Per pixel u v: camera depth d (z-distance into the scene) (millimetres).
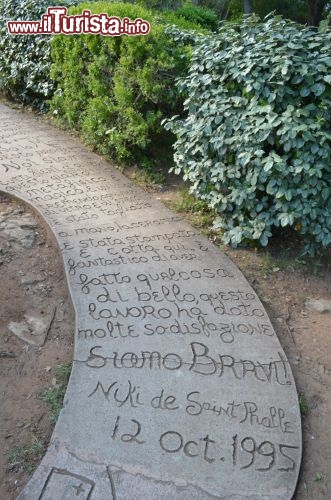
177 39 5766
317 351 3480
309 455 2734
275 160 3916
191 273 3941
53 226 4328
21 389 2938
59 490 2338
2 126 6660
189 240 4387
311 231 4105
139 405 2803
